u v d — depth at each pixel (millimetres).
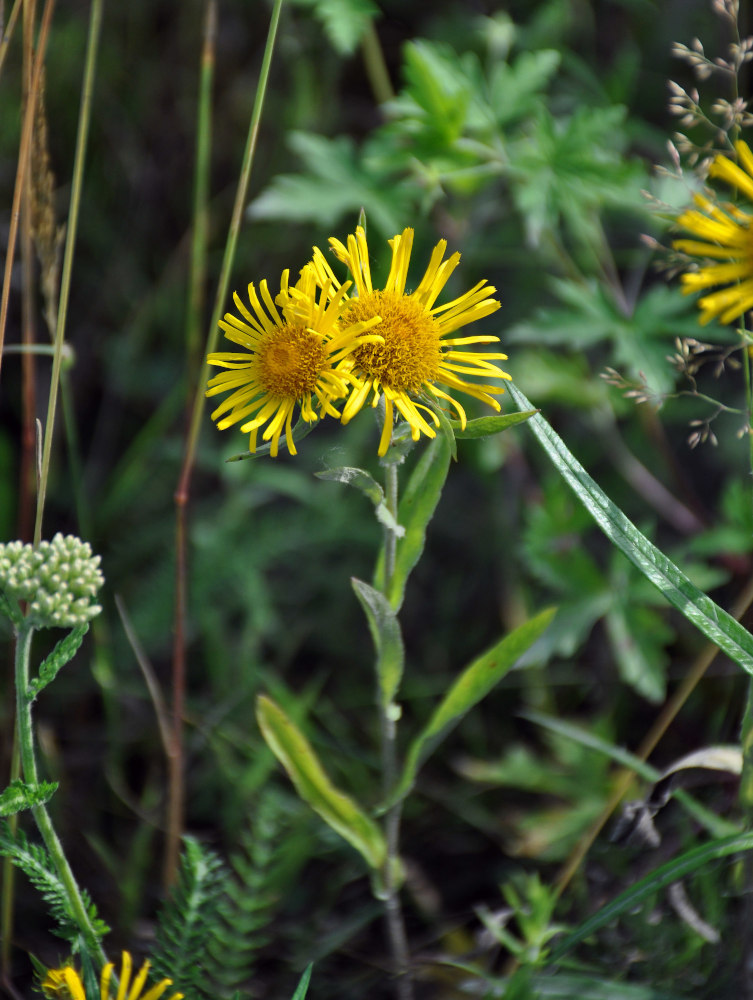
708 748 535
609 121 607
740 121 515
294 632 653
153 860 592
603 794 592
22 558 493
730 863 537
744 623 567
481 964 568
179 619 552
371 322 479
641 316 610
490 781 601
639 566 499
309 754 520
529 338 604
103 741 615
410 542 507
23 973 564
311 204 621
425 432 481
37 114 537
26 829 577
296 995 493
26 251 554
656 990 521
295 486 646
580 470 501
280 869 553
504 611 650
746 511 606
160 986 496
